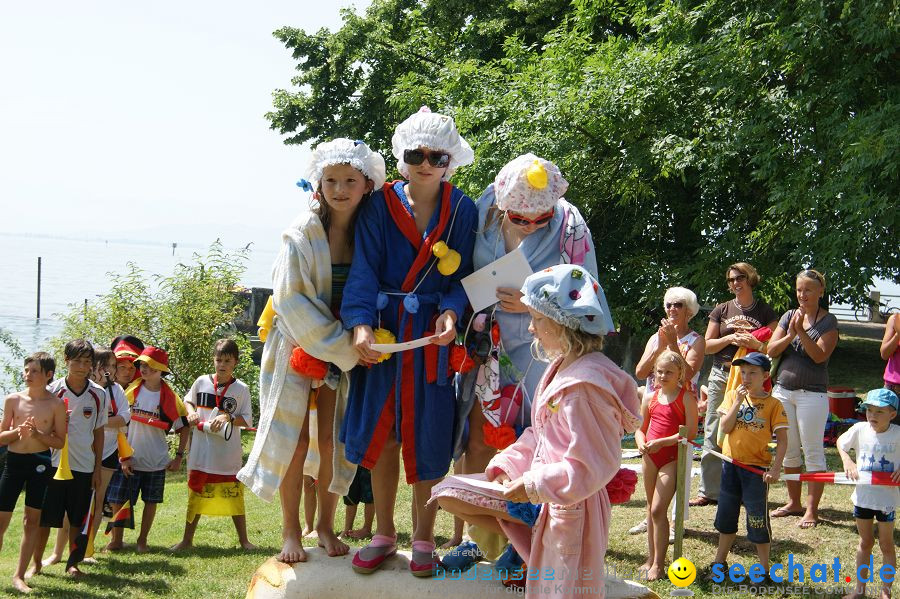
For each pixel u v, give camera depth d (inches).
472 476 150.0
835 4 501.0
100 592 248.5
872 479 221.1
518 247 161.3
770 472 233.6
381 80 960.9
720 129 566.3
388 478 165.2
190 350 561.6
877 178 468.4
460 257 161.8
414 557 160.7
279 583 165.5
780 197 511.2
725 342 294.4
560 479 129.0
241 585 251.8
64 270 4296.3
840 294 487.8
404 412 157.9
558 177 156.3
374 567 163.0
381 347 152.3
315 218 160.9
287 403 166.1
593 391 130.3
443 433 159.6
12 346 653.9
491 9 928.9
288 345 167.5
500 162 602.2
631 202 676.7
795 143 537.6
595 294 135.2
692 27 603.2
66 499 267.3
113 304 565.6
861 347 915.4
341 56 978.7
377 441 159.6
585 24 693.3
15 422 264.1
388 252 161.3
